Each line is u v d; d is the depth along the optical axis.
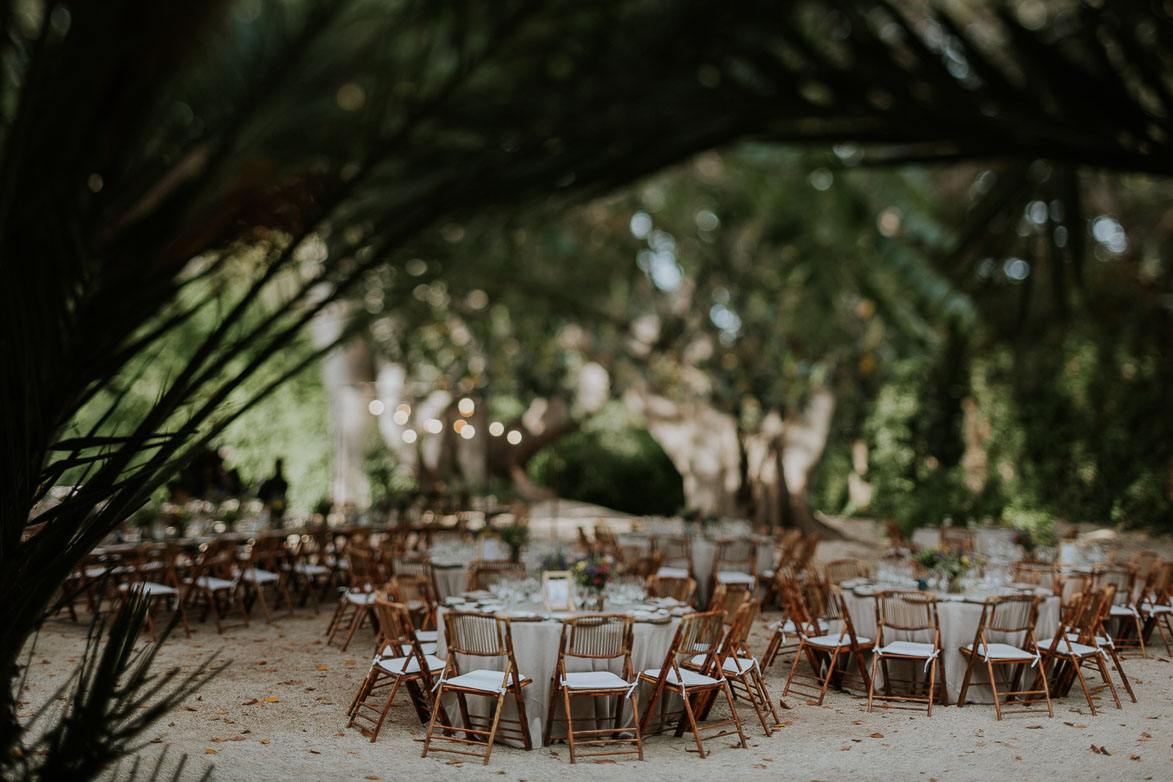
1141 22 1.78
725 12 1.43
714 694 6.77
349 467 20.06
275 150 1.31
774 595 11.88
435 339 17.00
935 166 1.94
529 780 5.38
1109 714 7.01
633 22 1.41
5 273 1.47
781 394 17.33
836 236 13.78
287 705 6.92
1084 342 19.11
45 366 1.60
